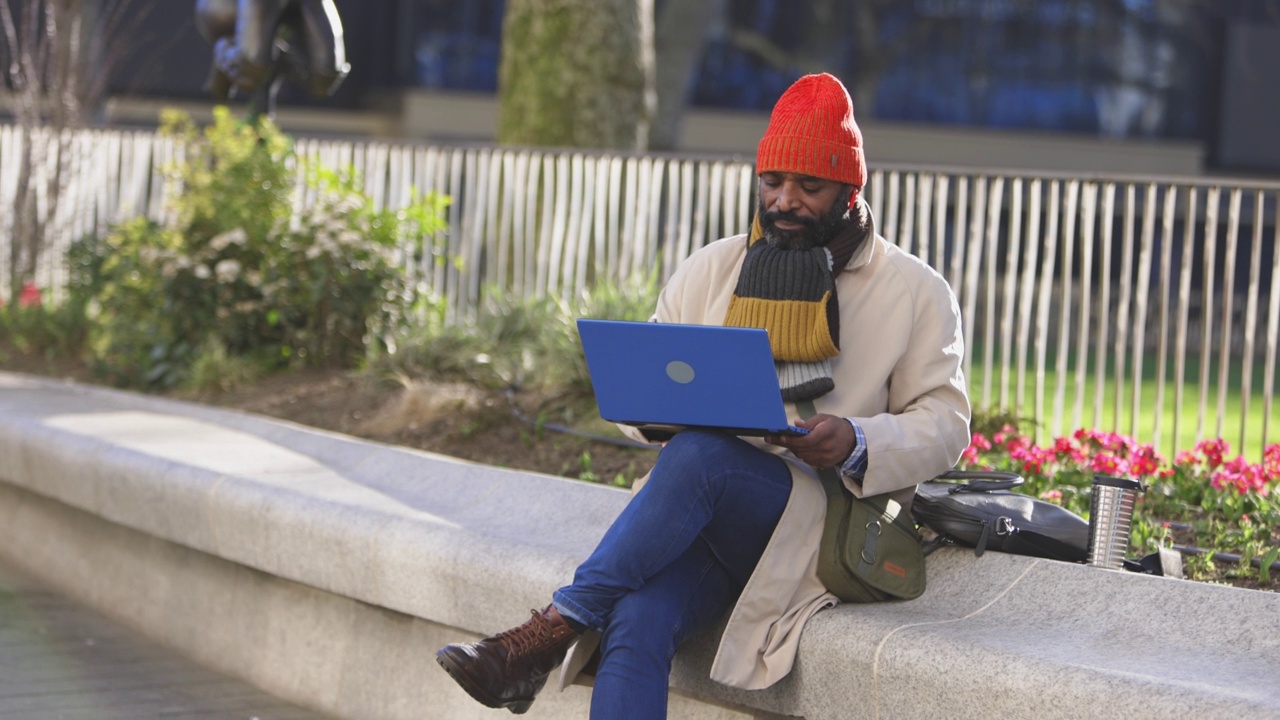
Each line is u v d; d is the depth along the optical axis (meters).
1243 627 3.57
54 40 12.00
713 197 8.41
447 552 4.70
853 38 31.94
